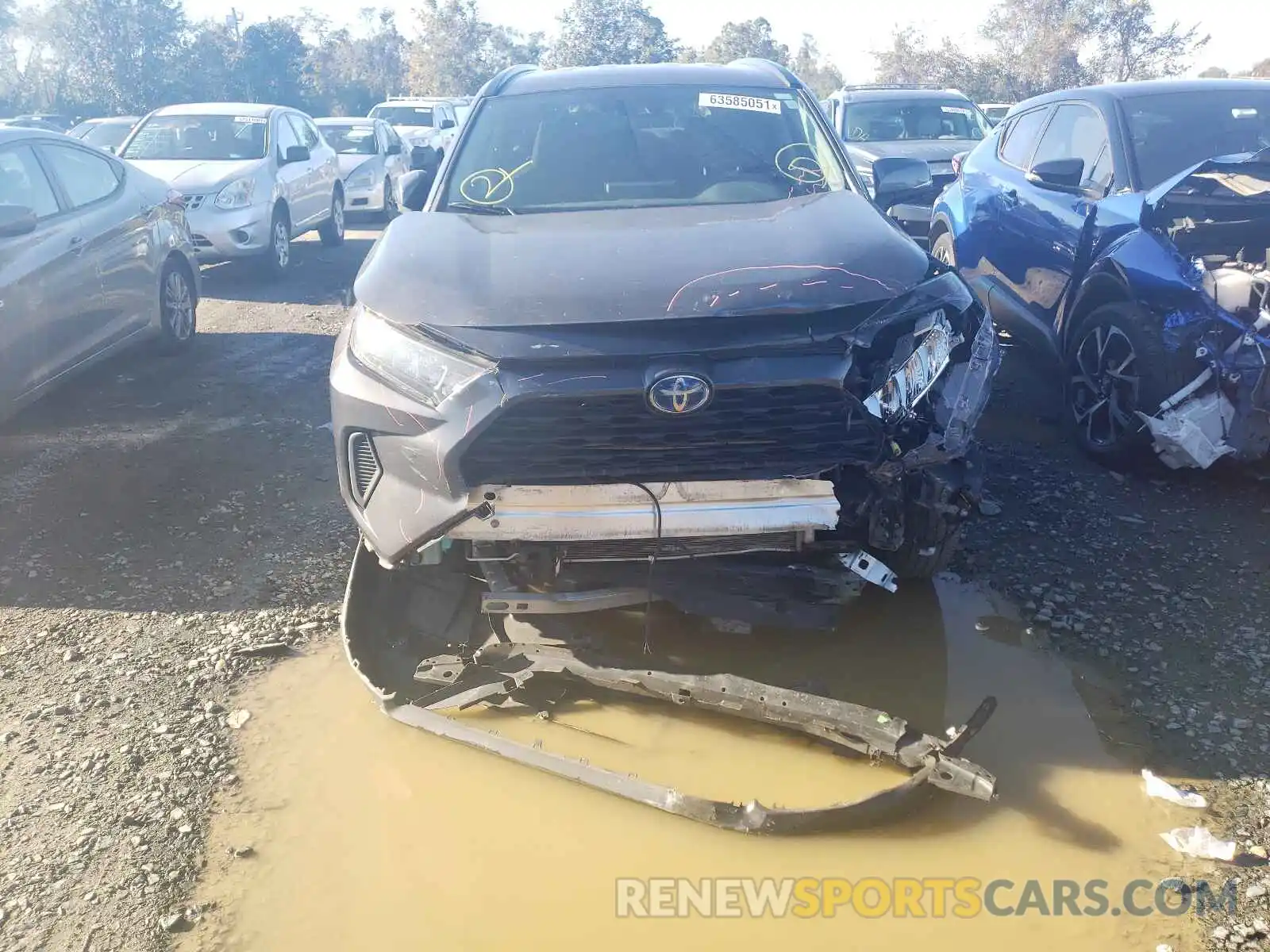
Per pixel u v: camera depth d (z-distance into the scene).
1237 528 4.37
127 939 2.49
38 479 5.23
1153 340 4.67
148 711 3.34
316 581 4.14
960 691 3.32
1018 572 4.03
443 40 78.12
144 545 4.50
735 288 2.96
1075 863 2.65
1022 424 5.69
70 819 2.87
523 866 2.69
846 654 3.52
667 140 4.30
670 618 3.57
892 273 3.11
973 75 58.41
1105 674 3.40
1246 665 3.41
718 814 2.71
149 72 62.72
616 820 2.85
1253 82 6.18
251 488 5.09
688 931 2.49
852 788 2.94
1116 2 55.12
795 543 3.06
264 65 70.00
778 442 2.92
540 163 4.23
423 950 2.46
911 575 3.53
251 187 10.67
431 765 3.08
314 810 2.90
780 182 4.11
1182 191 4.92
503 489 2.94
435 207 4.07
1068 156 6.22
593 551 3.04
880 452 2.96
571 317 2.89
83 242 6.29
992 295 6.52
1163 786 2.87
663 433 2.88
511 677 3.19
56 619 3.91
